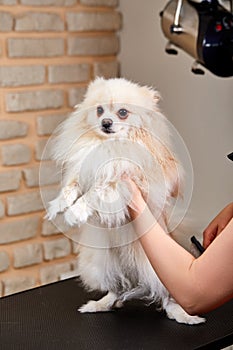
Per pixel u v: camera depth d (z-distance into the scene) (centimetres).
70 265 225
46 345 103
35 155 216
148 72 217
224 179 187
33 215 217
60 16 217
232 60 144
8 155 210
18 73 209
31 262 217
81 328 109
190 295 93
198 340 104
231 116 182
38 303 122
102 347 102
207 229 121
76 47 222
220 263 90
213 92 188
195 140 198
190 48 149
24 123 213
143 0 214
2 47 205
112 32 229
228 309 116
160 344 102
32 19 210
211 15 145
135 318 114
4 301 123
